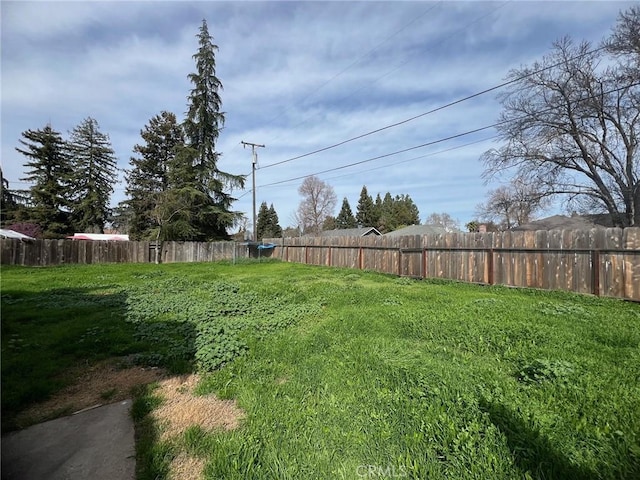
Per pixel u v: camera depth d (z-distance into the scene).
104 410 2.55
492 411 2.20
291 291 7.97
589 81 15.20
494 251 8.73
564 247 7.39
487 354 3.52
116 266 15.65
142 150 30.86
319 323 4.97
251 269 14.51
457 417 2.18
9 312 5.59
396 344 3.78
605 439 1.96
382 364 3.13
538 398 2.46
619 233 6.57
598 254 6.84
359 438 2.03
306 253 17.30
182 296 7.30
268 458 1.88
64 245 16.42
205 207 23.62
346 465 1.82
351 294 7.17
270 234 58.56
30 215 27.55
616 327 4.29
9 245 15.00
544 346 3.60
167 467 1.88
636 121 15.02
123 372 3.28
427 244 10.47
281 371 3.17
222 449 1.95
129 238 28.91
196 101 23.34
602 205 17.12
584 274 7.05
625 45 13.99
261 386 2.82
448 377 2.78
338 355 3.48
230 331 4.31
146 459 1.95
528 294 7.36
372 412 2.30
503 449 1.84
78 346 3.92
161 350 3.78
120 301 6.62
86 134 30.59
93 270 13.41
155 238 21.53
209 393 2.80
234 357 3.49
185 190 21.92
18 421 2.39
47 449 2.06
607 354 3.36
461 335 4.04
